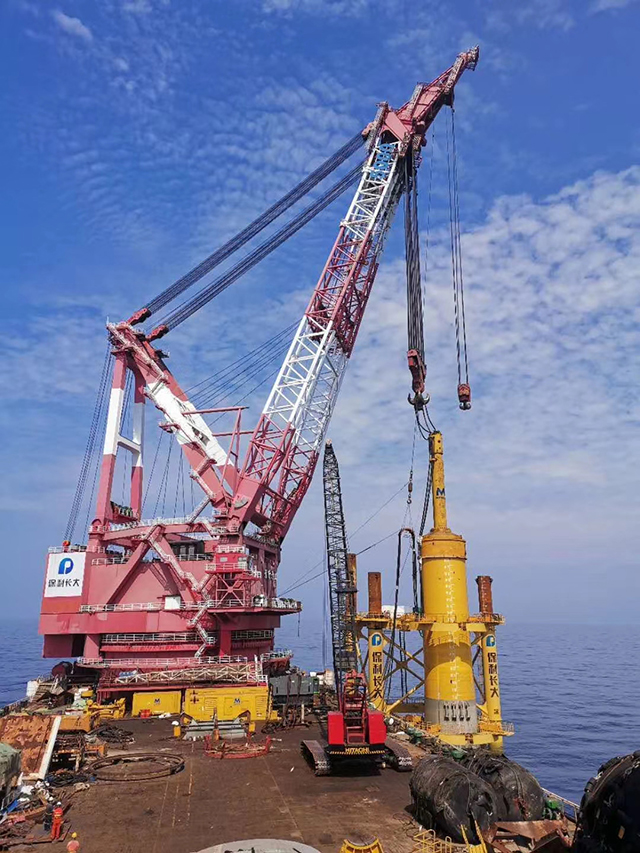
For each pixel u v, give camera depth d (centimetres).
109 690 5419
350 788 3134
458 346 5444
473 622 5912
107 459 7075
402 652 6538
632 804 1417
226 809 2816
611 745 8850
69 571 6562
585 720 10806
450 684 5441
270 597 7275
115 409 7300
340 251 7612
